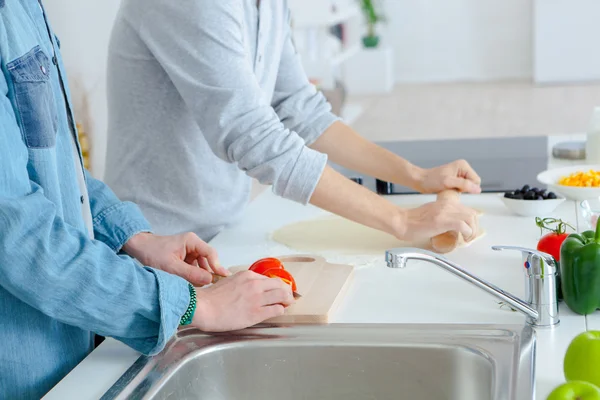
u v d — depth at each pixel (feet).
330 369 3.96
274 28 6.09
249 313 4.02
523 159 7.82
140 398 3.46
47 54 4.02
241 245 5.76
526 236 5.53
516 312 4.20
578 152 7.63
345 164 6.58
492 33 31.63
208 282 4.51
